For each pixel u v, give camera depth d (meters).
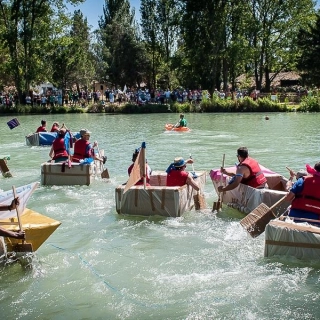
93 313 5.26
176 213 8.55
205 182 10.63
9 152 17.52
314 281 5.84
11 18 45.06
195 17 49.09
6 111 43.59
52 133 19.36
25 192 6.70
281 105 41.66
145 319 5.11
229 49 49.69
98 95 48.00
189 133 24.02
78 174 11.27
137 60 62.25
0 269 6.36
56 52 49.97
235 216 8.70
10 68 45.69
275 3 57.66
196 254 6.89
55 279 6.11
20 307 5.42
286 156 15.91
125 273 6.28
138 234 7.81
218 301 5.44
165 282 5.98
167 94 45.62
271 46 58.94
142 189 8.62
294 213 6.93
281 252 6.48
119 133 24.70
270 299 5.45
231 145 18.95
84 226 8.25
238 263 6.49
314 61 50.78
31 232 6.47
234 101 42.50
